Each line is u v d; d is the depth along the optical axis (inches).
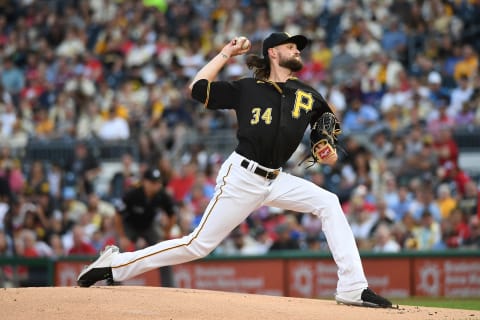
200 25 2910.9
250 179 955.3
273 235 2011.6
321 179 2103.8
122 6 3065.9
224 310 900.6
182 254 984.3
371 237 1945.1
